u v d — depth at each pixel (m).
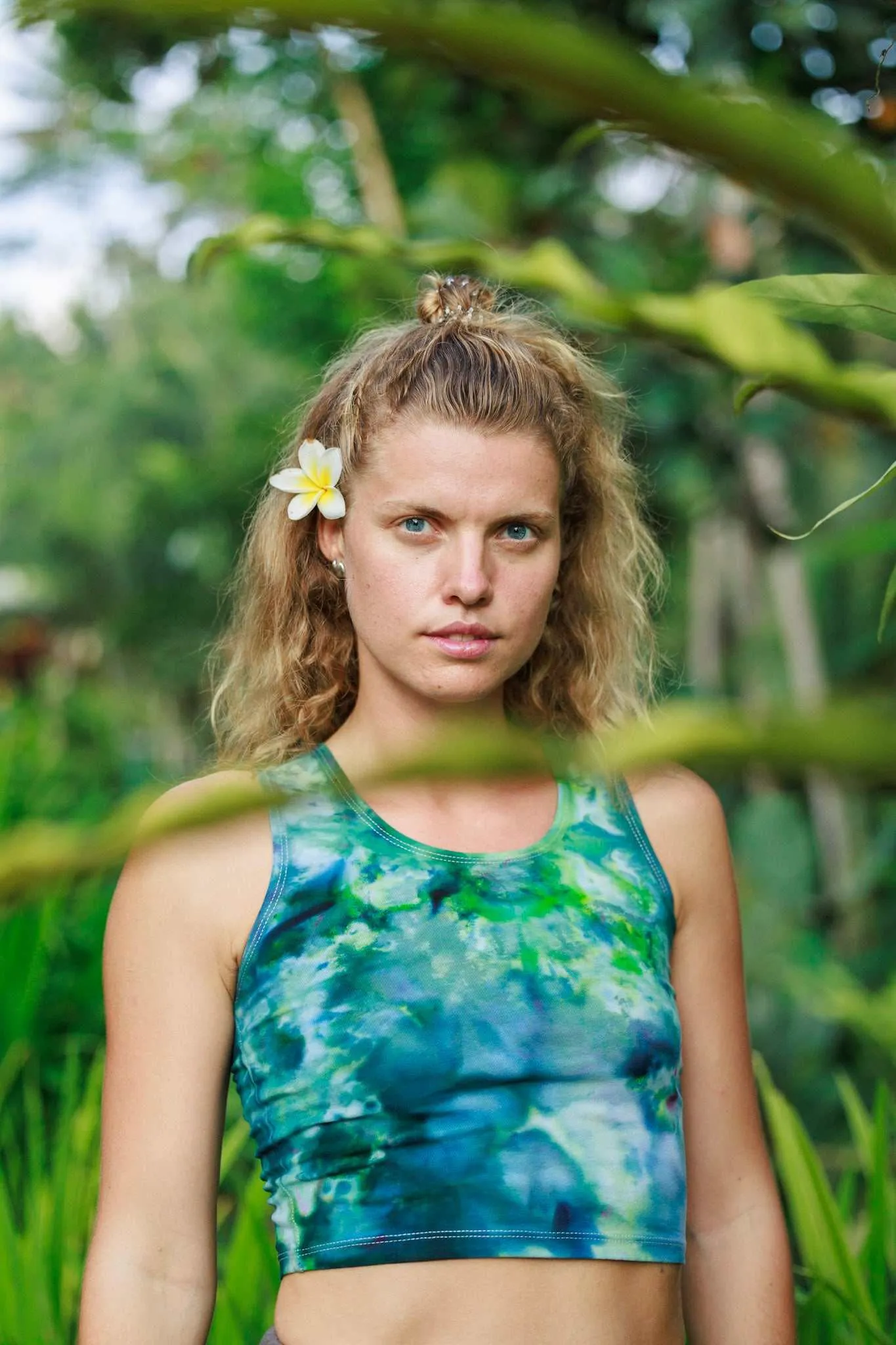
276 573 1.29
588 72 0.17
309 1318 0.99
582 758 0.17
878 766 0.16
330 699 1.28
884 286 0.44
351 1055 1.00
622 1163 0.99
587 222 2.86
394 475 1.06
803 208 0.19
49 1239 1.54
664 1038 1.03
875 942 2.64
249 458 6.55
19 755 3.17
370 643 1.10
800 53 1.84
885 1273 1.40
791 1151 1.45
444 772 0.18
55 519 7.51
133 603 7.63
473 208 2.79
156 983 1.04
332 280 3.85
